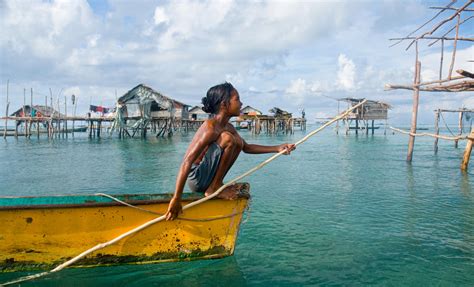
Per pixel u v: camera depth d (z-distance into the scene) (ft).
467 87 39.04
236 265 17.57
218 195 15.42
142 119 125.90
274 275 16.49
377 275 16.63
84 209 14.92
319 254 19.11
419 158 67.72
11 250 14.83
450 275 16.70
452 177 44.78
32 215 14.67
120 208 15.14
